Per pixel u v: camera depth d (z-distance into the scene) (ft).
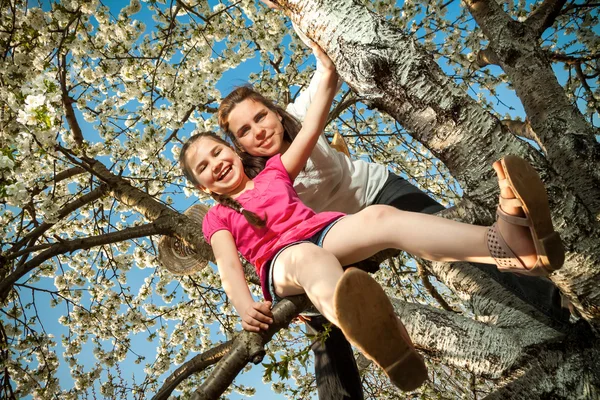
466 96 6.29
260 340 6.17
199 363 13.32
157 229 12.69
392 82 6.28
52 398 16.48
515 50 12.62
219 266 6.79
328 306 5.18
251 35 17.90
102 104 17.58
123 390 16.07
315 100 7.37
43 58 14.99
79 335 18.95
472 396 13.28
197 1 17.52
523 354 7.73
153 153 17.44
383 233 5.68
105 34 16.72
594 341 7.45
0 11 14.21
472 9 13.66
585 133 11.49
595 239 6.13
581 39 18.66
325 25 6.49
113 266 18.83
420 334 8.59
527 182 4.74
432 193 19.62
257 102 8.42
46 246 13.38
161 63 17.08
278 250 6.35
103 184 15.99
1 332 14.69
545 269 5.00
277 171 7.22
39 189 14.74
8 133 10.61
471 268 9.36
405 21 17.94
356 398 8.55
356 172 9.19
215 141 7.52
